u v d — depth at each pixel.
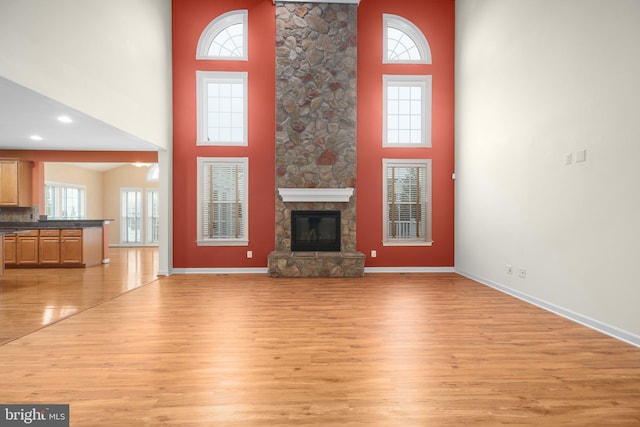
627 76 3.39
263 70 7.24
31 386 2.52
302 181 7.06
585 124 3.92
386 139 7.34
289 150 7.05
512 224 5.34
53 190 11.09
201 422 2.10
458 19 7.20
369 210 7.33
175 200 7.20
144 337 3.52
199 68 7.19
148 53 6.09
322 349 3.22
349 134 7.10
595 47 3.77
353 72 7.10
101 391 2.46
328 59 7.09
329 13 7.09
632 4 3.33
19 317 4.18
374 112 7.32
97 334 3.60
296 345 3.32
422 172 7.40
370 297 5.22
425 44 7.38
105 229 8.73
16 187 7.68
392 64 7.32
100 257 8.55
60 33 3.82
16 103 4.07
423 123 7.43
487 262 6.09
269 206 7.27
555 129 4.39
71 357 3.03
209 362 2.94
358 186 7.30
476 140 6.45
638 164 3.29
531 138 4.87
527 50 4.95
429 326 3.88
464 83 6.93
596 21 3.75
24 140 6.44
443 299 5.09
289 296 5.29
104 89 4.71
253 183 7.25
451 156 7.37
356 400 2.35
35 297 5.17
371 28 7.32
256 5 7.21
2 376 2.68
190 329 3.77
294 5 7.08
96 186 12.90
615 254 3.54
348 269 6.79
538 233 4.74
